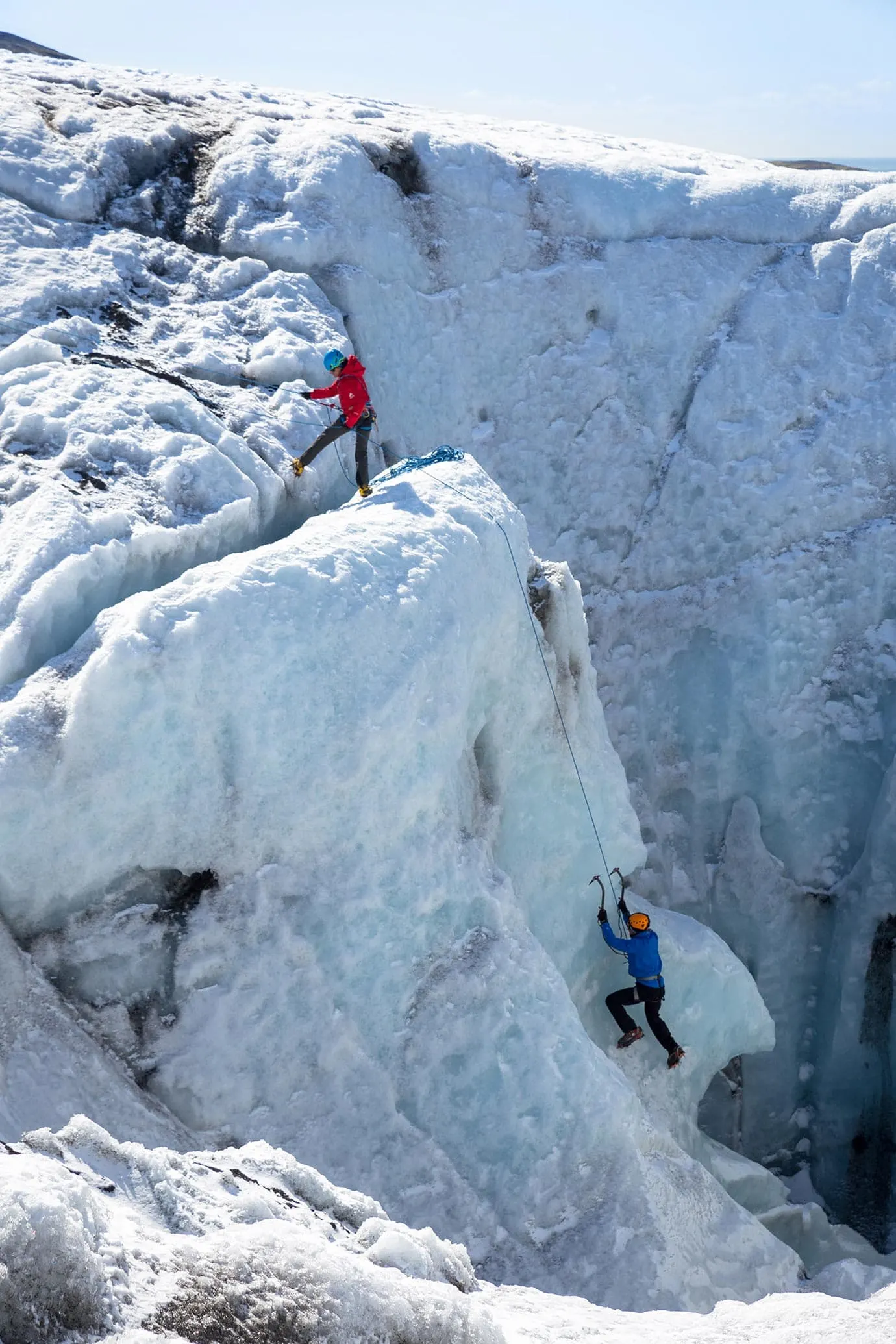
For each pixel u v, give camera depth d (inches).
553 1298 198.4
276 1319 109.3
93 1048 227.3
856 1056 487.8
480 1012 272.1
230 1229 128.4
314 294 400.8
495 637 306.7
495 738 319.0
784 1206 410.6
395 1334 118.5
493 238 472.7
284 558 259.6
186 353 352.8
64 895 228.8
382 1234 154.7
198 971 240.1
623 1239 262.4
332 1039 252.5
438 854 273.6
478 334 469.1
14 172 378.0
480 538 306.3
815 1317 195.0
